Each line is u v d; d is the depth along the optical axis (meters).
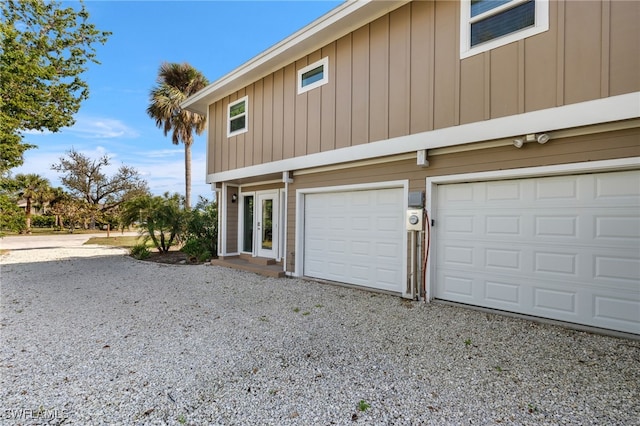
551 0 3.79
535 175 4.09
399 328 3.89
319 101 6.33
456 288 4.82
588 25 3.57
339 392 2.51
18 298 5.44
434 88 4.74
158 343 3.48
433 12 4.78
